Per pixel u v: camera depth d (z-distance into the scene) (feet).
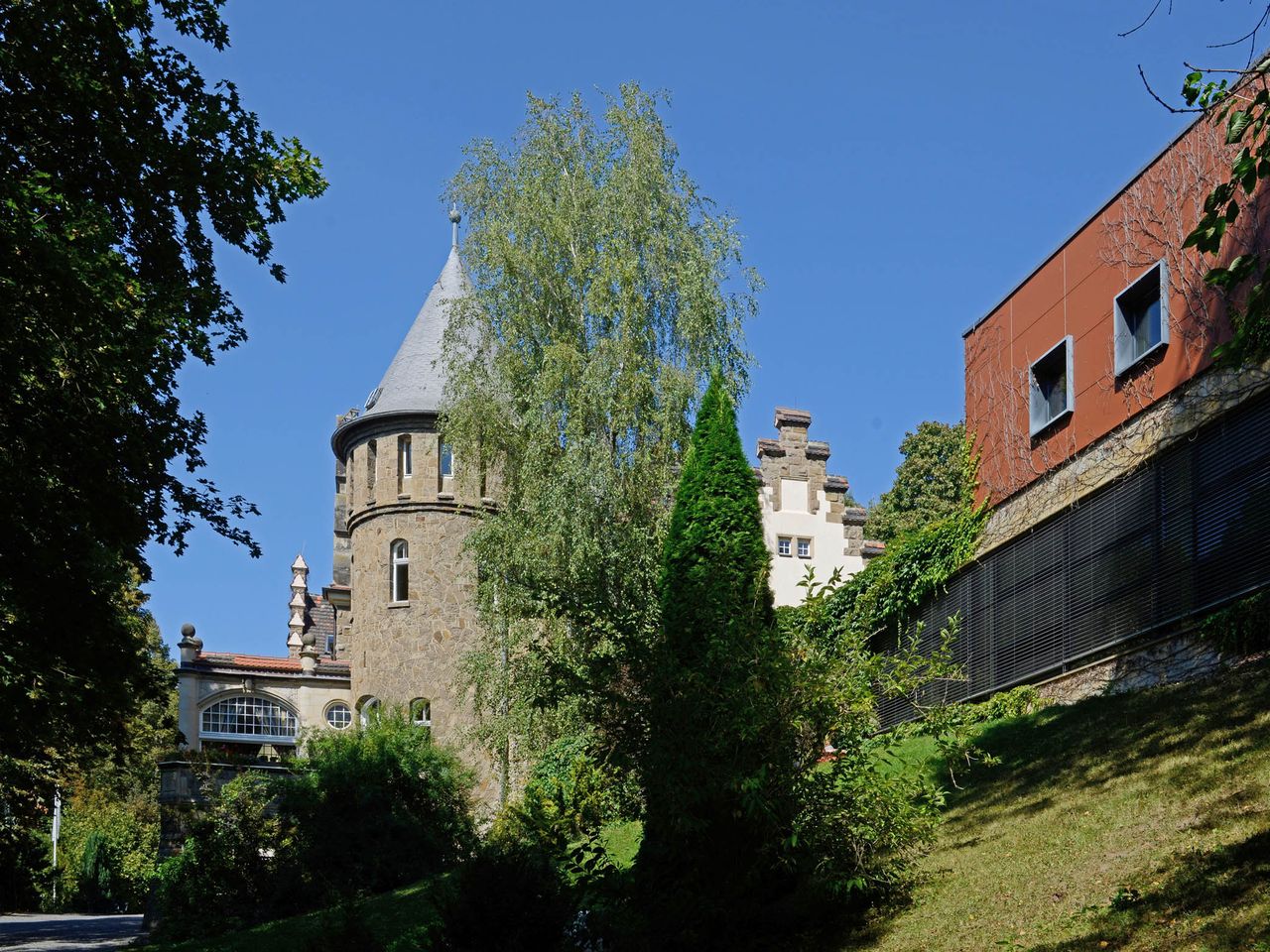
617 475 83.51
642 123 92.02
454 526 119.65
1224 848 36.06
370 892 80.89
